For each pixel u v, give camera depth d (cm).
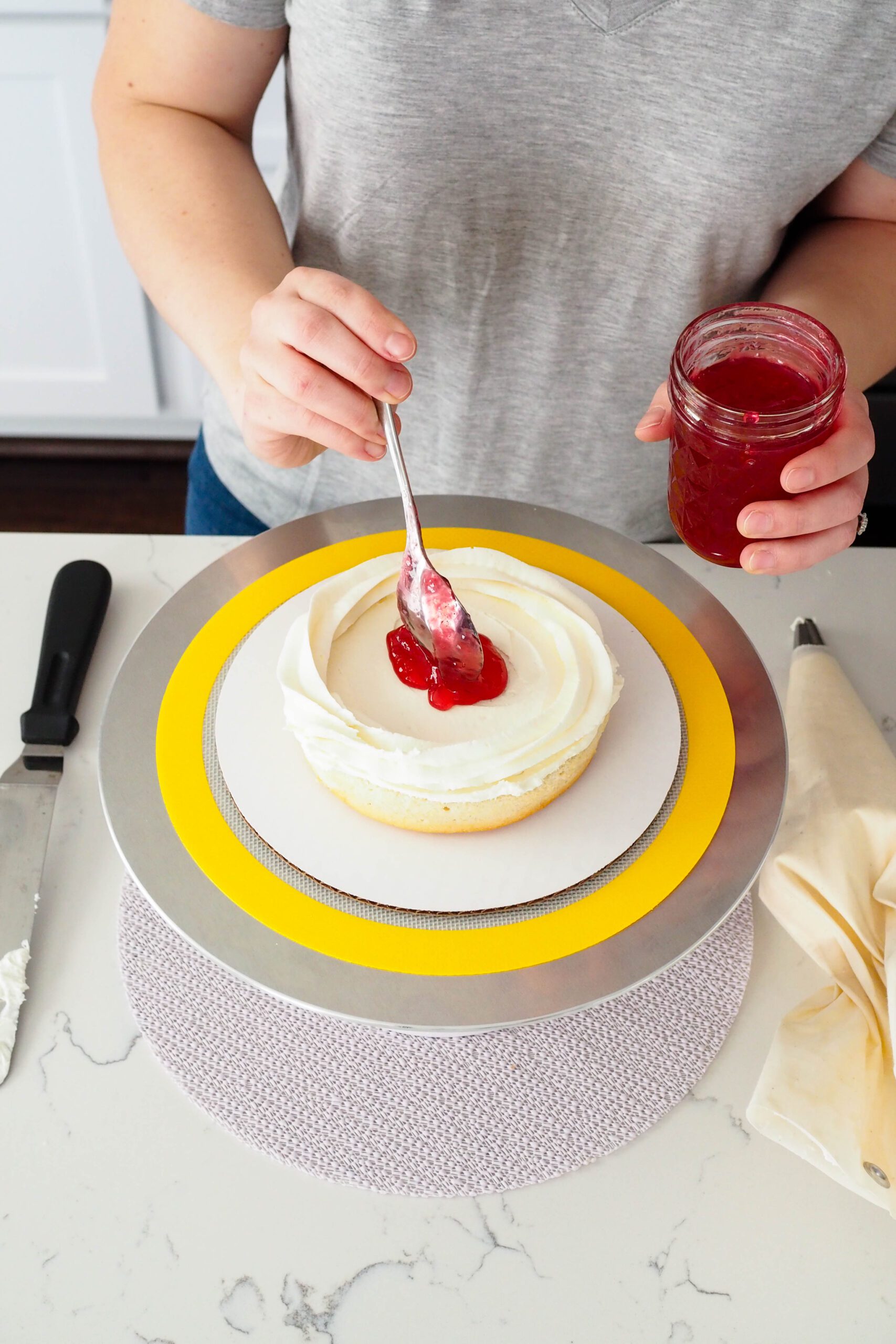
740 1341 59
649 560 91
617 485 116
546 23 81
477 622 79
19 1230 62
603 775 75
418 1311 60
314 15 83
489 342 103
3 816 77
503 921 66
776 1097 64
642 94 85
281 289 73
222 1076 67
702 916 67
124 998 71
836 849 72
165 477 240
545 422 109
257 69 96
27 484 237
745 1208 64
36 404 228
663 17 81
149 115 97
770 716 79
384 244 97
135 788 73
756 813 73
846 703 83
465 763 68
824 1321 60
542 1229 63
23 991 70
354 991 62
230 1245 62
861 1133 62
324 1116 66
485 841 71
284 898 67
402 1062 69
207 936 65
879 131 92
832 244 100
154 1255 61
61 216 198
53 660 86
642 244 95
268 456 84
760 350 73
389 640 76
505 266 97
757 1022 72
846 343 91
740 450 68
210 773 74
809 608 97
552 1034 70
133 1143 65
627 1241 63
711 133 87
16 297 210
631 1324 60
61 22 175
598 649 76
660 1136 67
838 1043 66
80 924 75
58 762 81
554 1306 60
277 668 75
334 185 94
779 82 84
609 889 68
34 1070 68
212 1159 65
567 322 101
